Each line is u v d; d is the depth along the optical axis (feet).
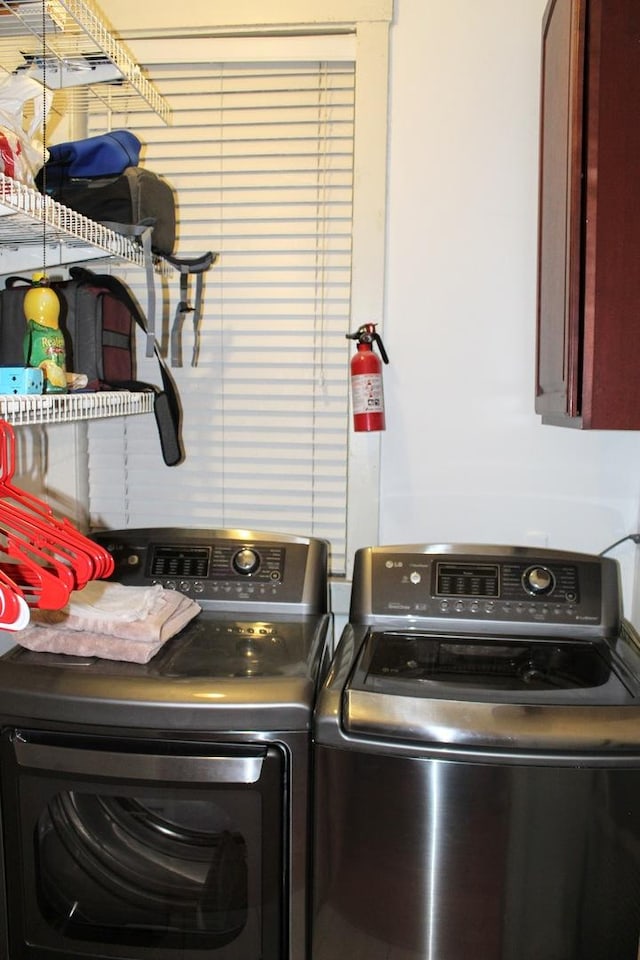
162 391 5.70
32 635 4.18
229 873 3.91
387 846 3.63
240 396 6.24
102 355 5.15
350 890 3.72
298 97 5.98
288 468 6.25
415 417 5.97
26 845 3.87
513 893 3.57
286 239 6.09
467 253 5.83
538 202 5.49
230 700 3.68
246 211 6.10
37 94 4.22
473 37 5.71
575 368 4.07
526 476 5.90
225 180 6.11
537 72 5.66
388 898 3.68
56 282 5.20
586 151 3.96
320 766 3.66
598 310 3.95
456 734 3.50
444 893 3.62
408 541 6.06
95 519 6.51
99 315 5.13
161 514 6.43
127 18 5.92
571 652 4.46
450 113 5.77
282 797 3.71
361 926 3.74
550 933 3.59
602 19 3.81
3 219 4.06
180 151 6.13
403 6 5.76
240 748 3.69
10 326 4.73
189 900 3.98
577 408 4.09
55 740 3.78
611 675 4.06
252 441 6.26
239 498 6.32
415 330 5.92
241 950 3.88
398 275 5.91
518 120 5.71
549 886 3.55
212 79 6.06
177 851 3.95
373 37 5.72
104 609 4.30
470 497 5.97
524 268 5.77
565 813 3.48
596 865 3.51
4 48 5.16
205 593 4.99
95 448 6.43
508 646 4.54
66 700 3.74
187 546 5.17
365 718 3.59
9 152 3.70
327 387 6.14
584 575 4.78
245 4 5.82
